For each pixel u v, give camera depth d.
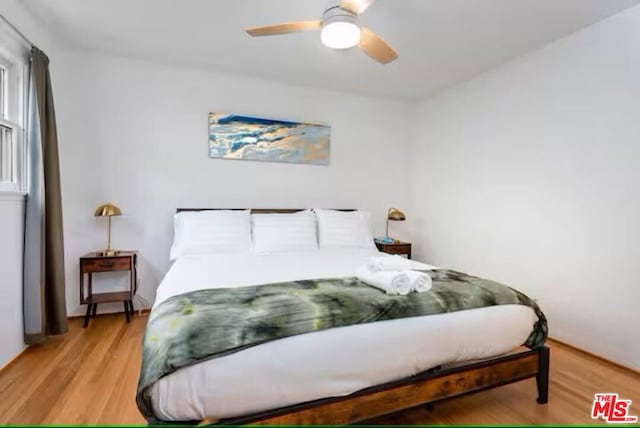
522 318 1.85
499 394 1.97
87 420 1.66
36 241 2.44
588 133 2.49
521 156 2.99
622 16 2.28
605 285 2.40
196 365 1.25
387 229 4.29
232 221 3.11
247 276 2.18
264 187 3.67
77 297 3.12
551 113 2.74
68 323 2.96
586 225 2.51
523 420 1.73
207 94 3.42
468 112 3.55
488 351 1.76
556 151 2.71
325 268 2.45
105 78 3.12
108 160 3.16
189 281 2.05
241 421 1.29
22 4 2.21
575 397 1.94
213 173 3.48
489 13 2.30
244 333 1.34
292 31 2.01
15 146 2.40
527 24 2.45
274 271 2.33
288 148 3.73
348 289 1.79
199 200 3.44
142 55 3.07
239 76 3.51
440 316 1.67
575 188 2.58
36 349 2.44
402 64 3.16
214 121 3.44
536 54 2.85
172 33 2.64
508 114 3.11
